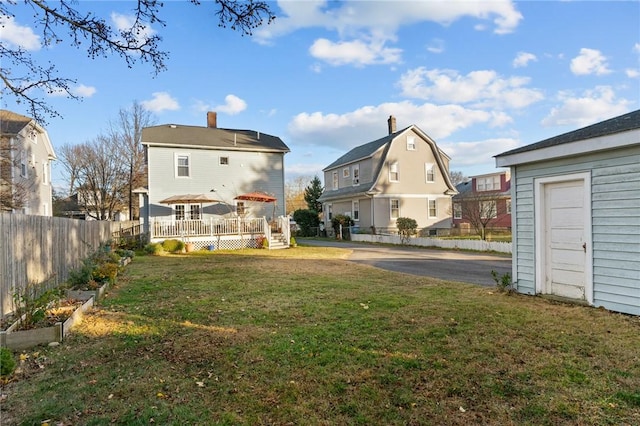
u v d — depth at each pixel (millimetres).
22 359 3914
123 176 34406
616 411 2674
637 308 5102
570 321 4910
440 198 27000
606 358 3637
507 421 2572
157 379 3387
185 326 5070
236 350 4094
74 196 37719
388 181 25188
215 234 18453
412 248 18562
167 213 19906
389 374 3365
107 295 7242
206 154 20750
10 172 15805
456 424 2553
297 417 2688
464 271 10383
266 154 22188
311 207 38438
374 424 2574
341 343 4219
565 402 2811
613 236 5418
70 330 4926
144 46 5223
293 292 7281
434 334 4445
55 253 7957
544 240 6570
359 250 17562
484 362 3586
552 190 6453
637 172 5109
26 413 2807
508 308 5652
